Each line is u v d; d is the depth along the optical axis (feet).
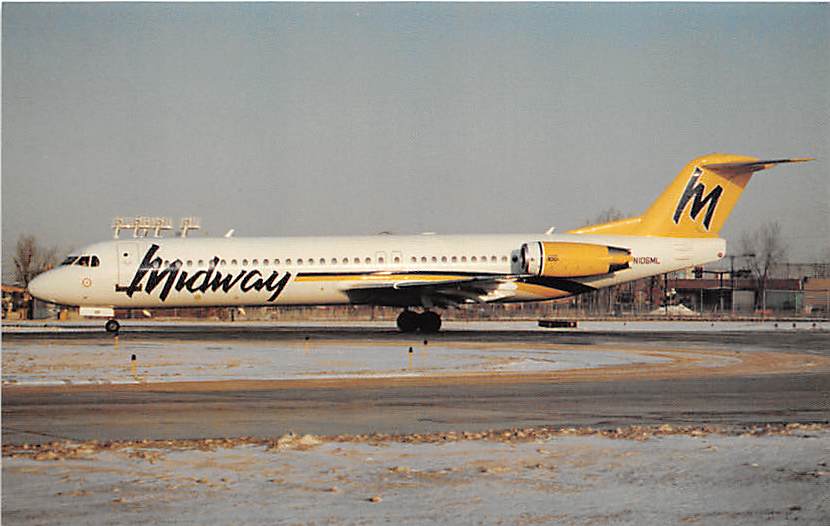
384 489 70.08
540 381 143.23
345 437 90.74
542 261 261.03
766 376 150.61
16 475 74.28
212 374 154.71
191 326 341.41
